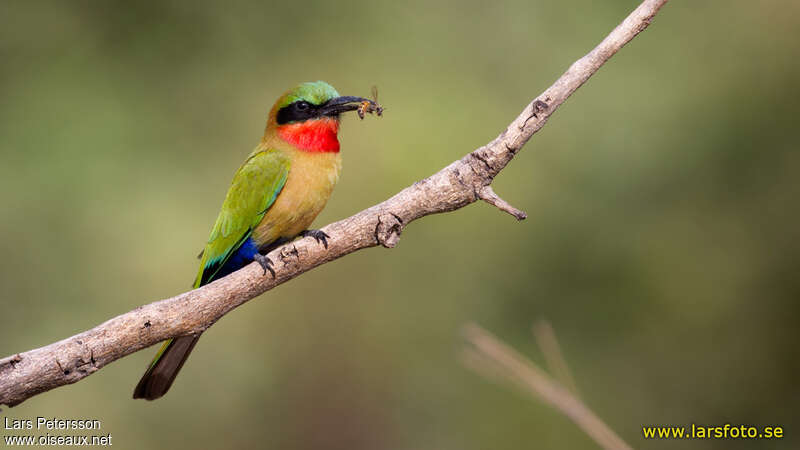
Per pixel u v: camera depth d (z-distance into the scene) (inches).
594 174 547.2
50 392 512.7
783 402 487.8
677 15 573.3
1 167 528.4
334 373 557.9
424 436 526.3
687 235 522.3
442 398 532.4
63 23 560.7
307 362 562.6
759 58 546.3
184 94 577.6
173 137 567.8
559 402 243.0
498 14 612.1
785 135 524.4
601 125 559.5
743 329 502.9
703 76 552.1
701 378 498.9
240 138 582.6
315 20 604.4
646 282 520.1
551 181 555.2
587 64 246.5
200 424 541.3
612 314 522.6
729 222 519.5
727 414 490.0
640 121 550.9
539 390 246.5
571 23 598.5
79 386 520.4
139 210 548.1
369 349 558.6
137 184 551.8
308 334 567.5
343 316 567.5
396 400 544.1
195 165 568.7
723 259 514.3
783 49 542.9
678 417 491.5
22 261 527.5
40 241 531.2
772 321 499.8
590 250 535.2
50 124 541.0
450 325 546.3
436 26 615.8
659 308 517.3
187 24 582.6
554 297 532.4
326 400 553.9
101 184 543.2
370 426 545.0
